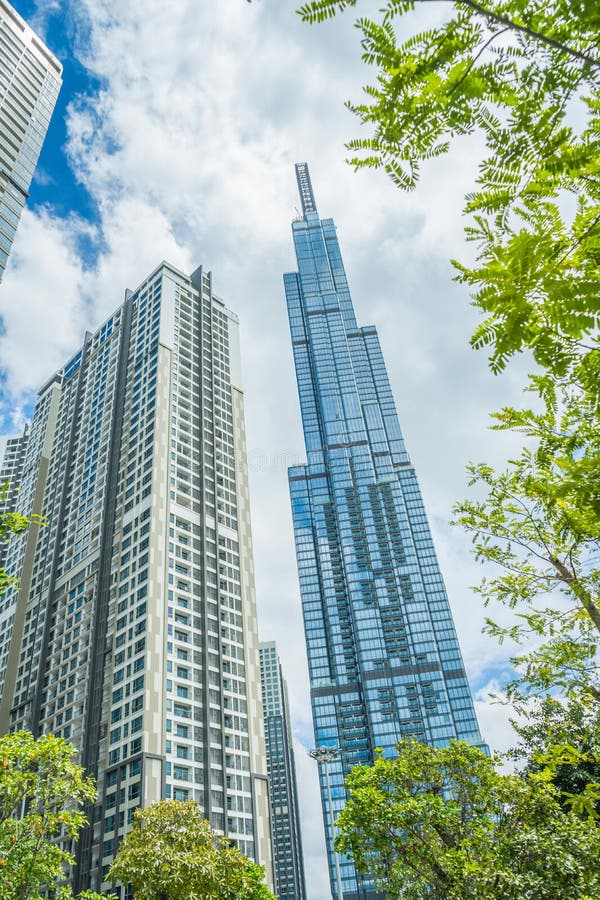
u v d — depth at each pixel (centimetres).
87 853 6606
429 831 2280
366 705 13662
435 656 14000
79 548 9662
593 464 512
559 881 1666
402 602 14838
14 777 2238
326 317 19850
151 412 9669
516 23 326
